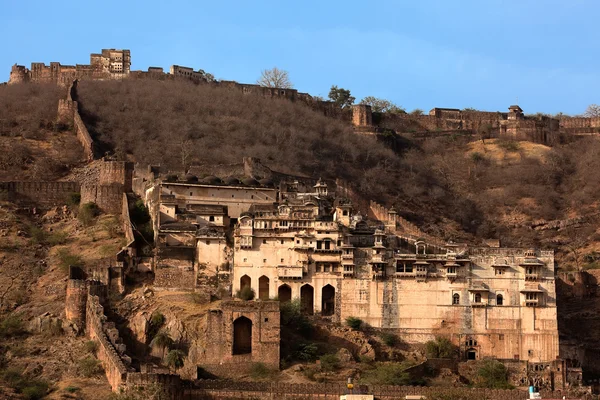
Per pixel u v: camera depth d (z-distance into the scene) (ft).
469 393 565.12
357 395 548.31
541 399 555.69
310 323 627.05
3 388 558.97
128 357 574.15
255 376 581.12
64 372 581.94
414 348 636.89
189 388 550.77
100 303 627.46
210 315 592.60
